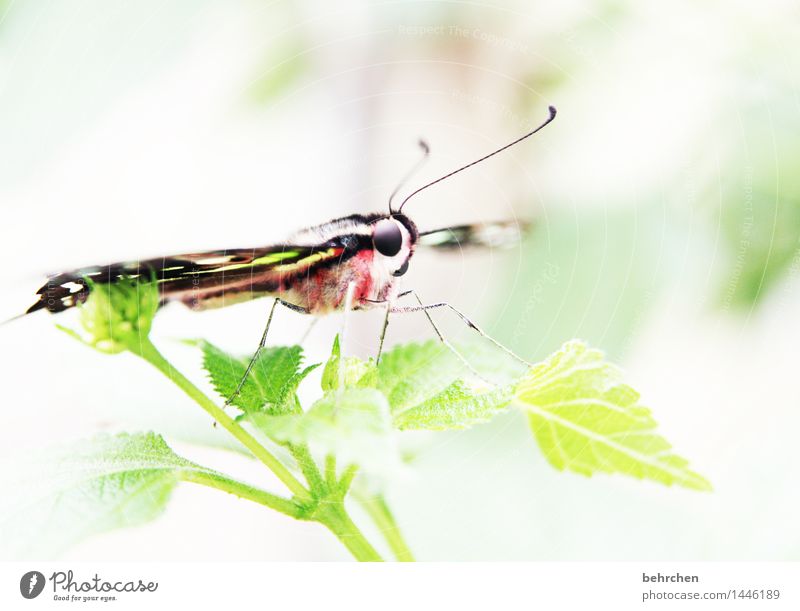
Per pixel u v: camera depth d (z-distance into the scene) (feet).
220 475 0.70
